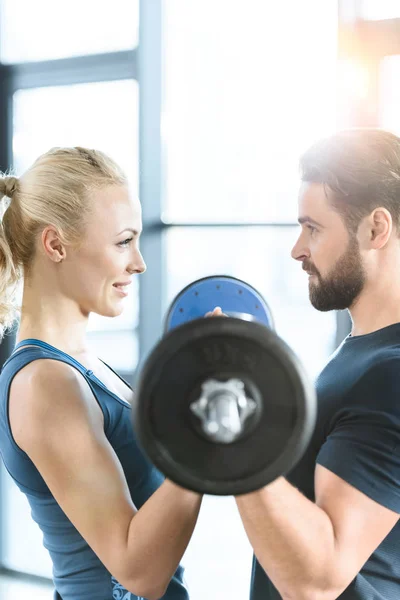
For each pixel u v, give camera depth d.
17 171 3.38
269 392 0.74
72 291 1.24
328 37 2.79
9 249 1.25
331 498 0.96
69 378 1.13
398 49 2.49
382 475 0.97
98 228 1.22
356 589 1.04
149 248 3.03
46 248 1.21
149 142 2.98
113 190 1.24
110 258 1.23
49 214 1.21
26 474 1.16
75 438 1.08
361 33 2.55
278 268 3.11
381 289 1.12
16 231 1.25
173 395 0.74
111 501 1.06
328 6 2.78
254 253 3.06
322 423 1.09
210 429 0.71
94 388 1.20
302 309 3.25
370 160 1.10
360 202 1.10
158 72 2.97
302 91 2.86
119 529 1.04
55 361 1.15
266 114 2.93
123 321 3.25
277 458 0.74
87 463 1.08
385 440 0.98
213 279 1.20
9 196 1.27
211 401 0.72
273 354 0.73
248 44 2.93
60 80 3.24
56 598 1.29
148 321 3.04
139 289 3.03
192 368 0.74
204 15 2.97
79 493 1.07
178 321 1.18
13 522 3.46
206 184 3.03
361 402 1.03
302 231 1.17
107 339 3.33
